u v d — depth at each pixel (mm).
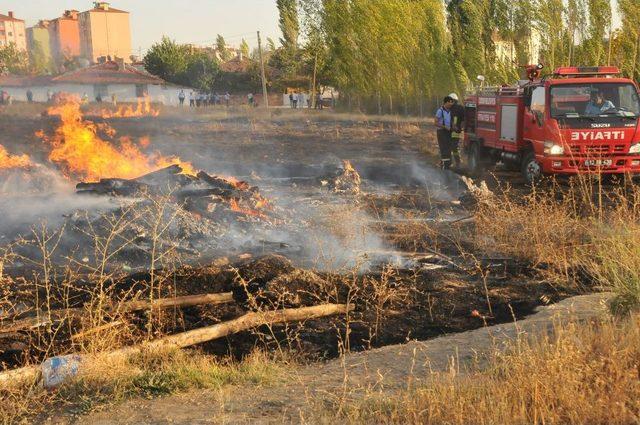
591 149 14461
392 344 6312
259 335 6496
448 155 18516
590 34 35500
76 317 6359
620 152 14484
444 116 18328
